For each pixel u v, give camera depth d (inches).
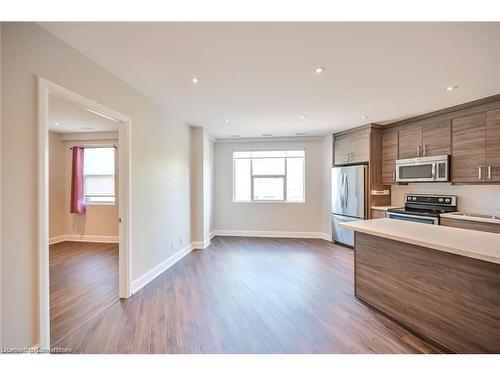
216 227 232.7
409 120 159.5
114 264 150.4
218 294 109.6
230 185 231.5
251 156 231.9
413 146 157.9
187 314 92.6
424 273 77.4
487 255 56.5
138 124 112.4
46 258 65.6
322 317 90.4
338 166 204.2
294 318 89.7
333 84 102.3
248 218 230.7
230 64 85.5
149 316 90.9
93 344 74.5
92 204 206.5
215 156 232.1
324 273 135.4
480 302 64.3
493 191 131.9
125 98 102.6
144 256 119.1
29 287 62.2
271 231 228.2
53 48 69.3
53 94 71.6
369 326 84.4
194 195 185.9
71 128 186.1
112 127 182.1
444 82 100.3
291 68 88.0
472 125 127.3
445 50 75.5
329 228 212.7
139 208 114.4
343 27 64.4
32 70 63.6
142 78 97.3
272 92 111.7
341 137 200.4
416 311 79.7
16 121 59.6
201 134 183.5
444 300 71.9
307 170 222.7
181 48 75.5
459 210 146.1
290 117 156.0
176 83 102.2
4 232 57.3
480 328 64.2
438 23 62.4
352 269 141.8
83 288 115.4
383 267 92.0
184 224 168.4
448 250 64.4
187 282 123.0
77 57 77.7
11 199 58.6
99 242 205.5
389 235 81.2
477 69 88.4
